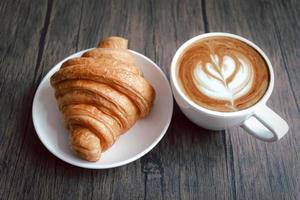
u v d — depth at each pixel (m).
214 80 0.32
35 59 0.40
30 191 0.32
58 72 0.32
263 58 0.33
